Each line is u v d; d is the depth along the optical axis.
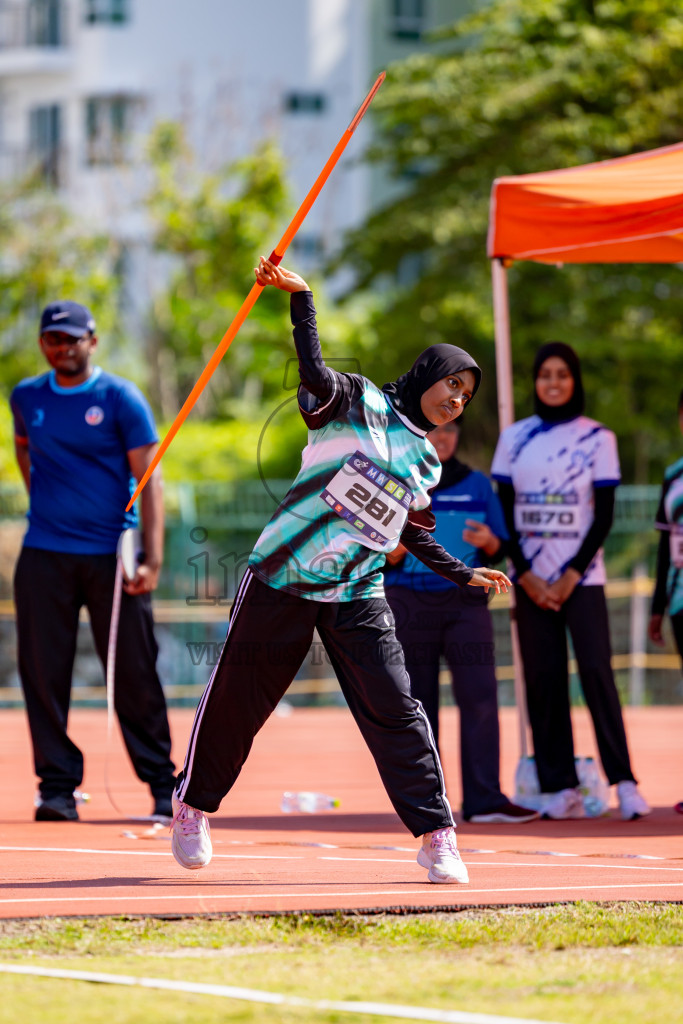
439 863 11.35
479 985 8.33
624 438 58.56
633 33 55.53
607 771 17.38
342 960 8.92
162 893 10.85
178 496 42.41
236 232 68.06
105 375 16.62
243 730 11.30
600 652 17.25
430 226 56.41
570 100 55.44
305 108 82.12
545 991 8.22
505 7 57.59
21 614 16.58
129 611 16.48
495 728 16.77
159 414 68.44
